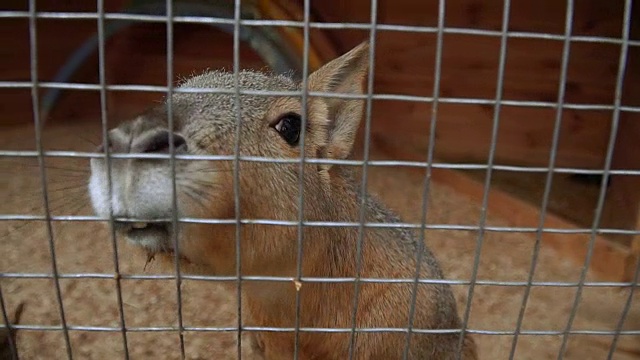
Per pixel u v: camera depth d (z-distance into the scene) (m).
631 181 0.81
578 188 0.97
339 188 0.54
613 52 0.94
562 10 0.97
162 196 0.43
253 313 0.57
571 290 0.77
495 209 0.97
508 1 0.39
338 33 1.14
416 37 1.10
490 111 1.06
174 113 0.45
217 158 0.41
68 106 1.25
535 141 1.03
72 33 1.23
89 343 0.66
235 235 0.47
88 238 0.84
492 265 0.83
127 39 1.25
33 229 0.85
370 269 0.55
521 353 0.68
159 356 0.66
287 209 0.49
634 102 0.88
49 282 0.75
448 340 0.61
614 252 0.79
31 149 1.10
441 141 1.11
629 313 0.73
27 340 0.66
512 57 1.02
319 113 0.51
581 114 0.99
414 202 0.99
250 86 0.51
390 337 0.56
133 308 0.71
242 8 1.11
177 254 0.43
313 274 0.53
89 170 0.51
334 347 0.56
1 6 1.20
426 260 0.60
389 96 0.40
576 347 0.68
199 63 1.27
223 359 0.66
